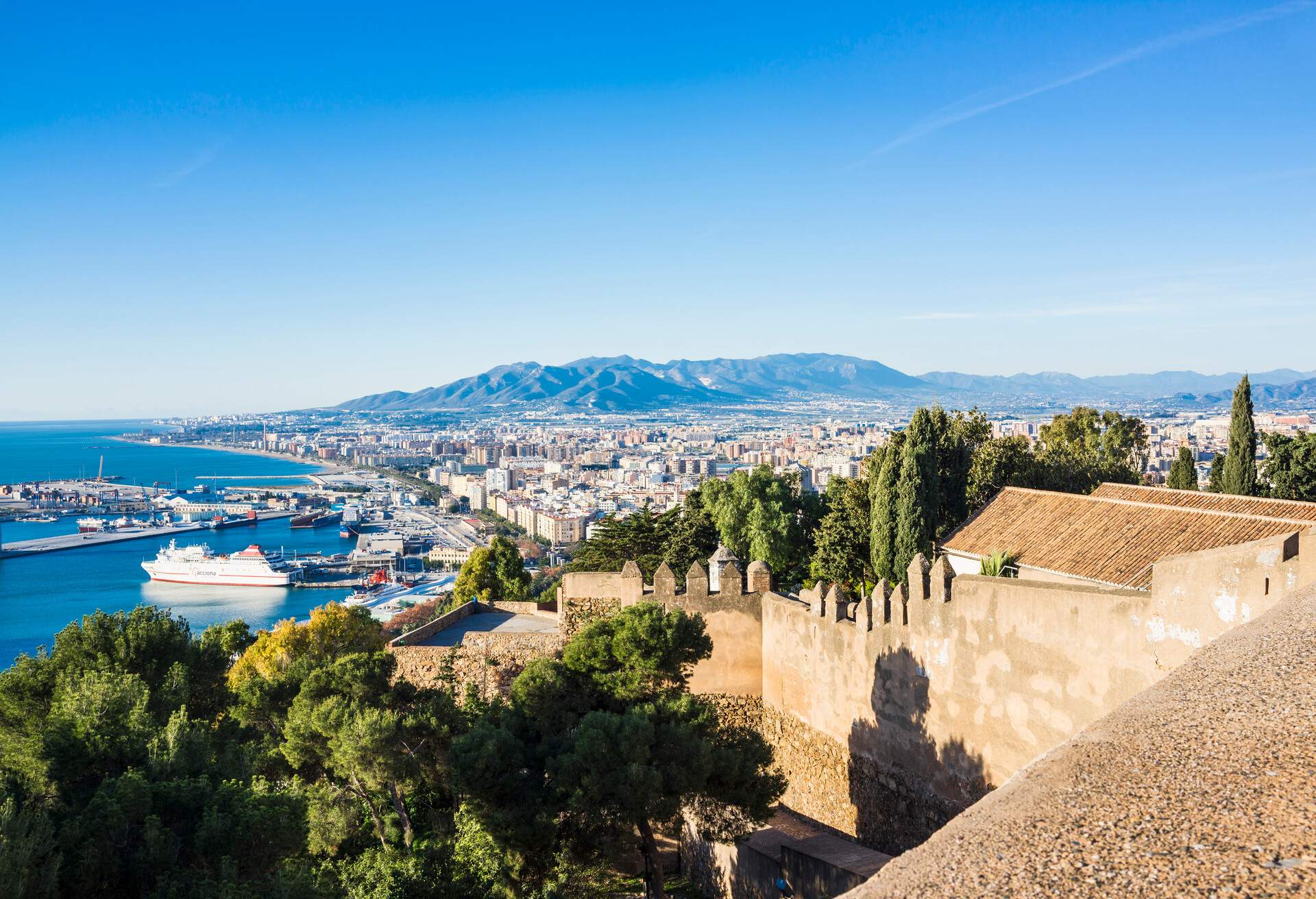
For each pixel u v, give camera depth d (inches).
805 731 1111.0
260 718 1251.2
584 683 954.7
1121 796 254.2
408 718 997.2
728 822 950.4
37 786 738.2
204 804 716.0
